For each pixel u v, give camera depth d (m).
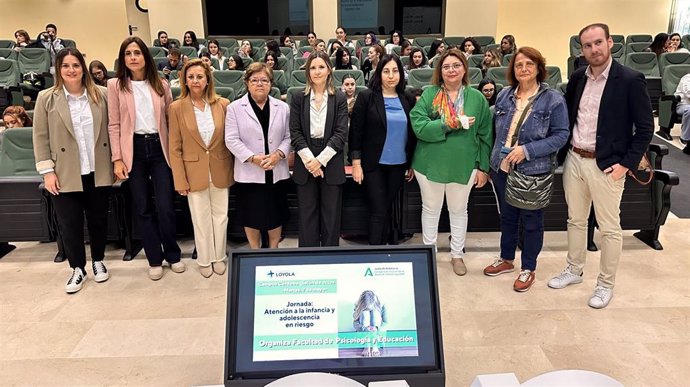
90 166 2.54
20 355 2.09
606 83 2.22
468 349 2.10
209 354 2.09
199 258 2.81
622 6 10.46
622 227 3.09
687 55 6.99
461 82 2.60
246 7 9.77
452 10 9.78
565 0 10.49
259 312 1.22
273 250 1.25
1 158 3.37
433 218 2.80
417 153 2.70
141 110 2.57
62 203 2.56
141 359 2.06
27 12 9.98
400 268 1.26
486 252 3.13
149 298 2.58
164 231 2.79
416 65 6.32
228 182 2.73
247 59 6.75
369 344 1.21
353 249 1.26
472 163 2.64
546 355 2.05
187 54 8.12
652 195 3.06
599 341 2.14
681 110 5.31
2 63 7.02
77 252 2.66
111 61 10.38
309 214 2.72
